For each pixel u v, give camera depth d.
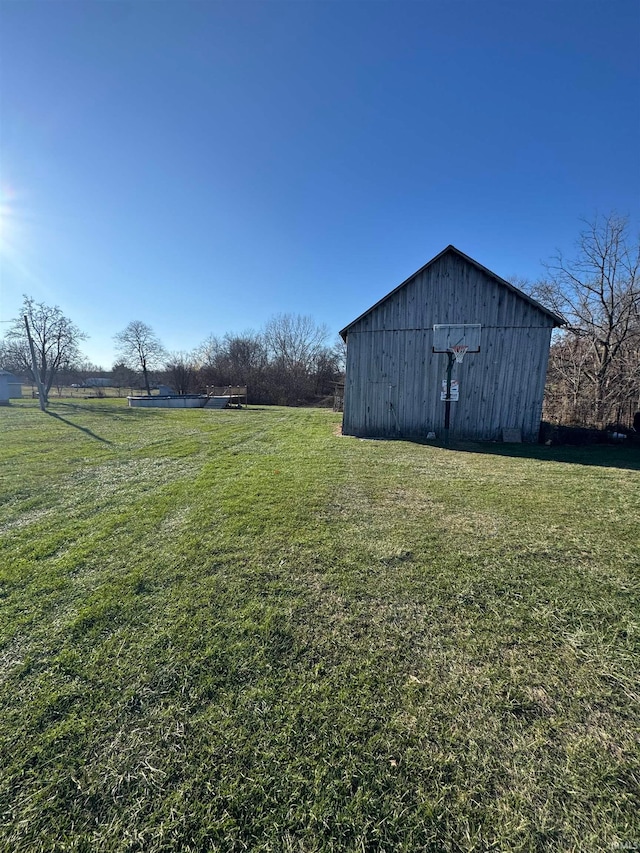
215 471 6.17
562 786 1.35
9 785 1.36
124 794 1.33
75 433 10.86
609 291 12.77
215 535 3.58
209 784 1.36
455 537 3.50
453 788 1.35
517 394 9.41
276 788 1.35
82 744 1.51
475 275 9.33
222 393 26.84
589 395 12.80
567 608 2.43
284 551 3.23
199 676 1.87
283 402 31.14
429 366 9.80
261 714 1.65
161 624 2.28
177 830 1.23
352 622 2.29
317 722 1.61
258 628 2.23
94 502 4.66
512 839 1.19
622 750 1.49
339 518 3.99
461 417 9.77
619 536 3.53
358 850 1.17
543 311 9.05
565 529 3.69
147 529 3.77
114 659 1.99
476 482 5.43
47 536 3.62
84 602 2.52
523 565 2.98
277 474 5.89
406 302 9.77
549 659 1.99
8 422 13.59
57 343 31.98
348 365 10.32
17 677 1.87
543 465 6.64
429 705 1.69
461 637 2.16
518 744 1.51
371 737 1.54
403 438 9.91
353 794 1.33
